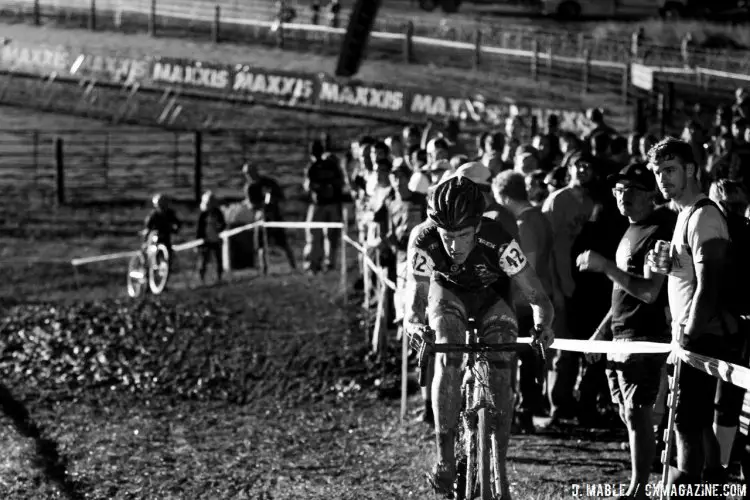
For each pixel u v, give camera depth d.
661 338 16.28
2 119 88.62
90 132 72.62
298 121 84.12
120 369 31.17
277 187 47.72
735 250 14.83
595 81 79.31
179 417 26.84
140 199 68.38
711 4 91.56
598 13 94.56
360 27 75.62
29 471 21.48
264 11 104.31
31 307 38.53
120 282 50.03
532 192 24.05
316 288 40.03
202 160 76.06
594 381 21.69
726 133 30.23
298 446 23.19
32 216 64.69
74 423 26.19
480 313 14.34
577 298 20.92
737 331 14.84
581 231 20.36
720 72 69.50
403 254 25.62
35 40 99.25
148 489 20.19
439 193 13.47
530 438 21.28
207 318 35.41
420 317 14.35
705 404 14.70
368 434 23.80
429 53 90.88
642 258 15.90
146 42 97.81
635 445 15.92
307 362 30.39
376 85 82.38
